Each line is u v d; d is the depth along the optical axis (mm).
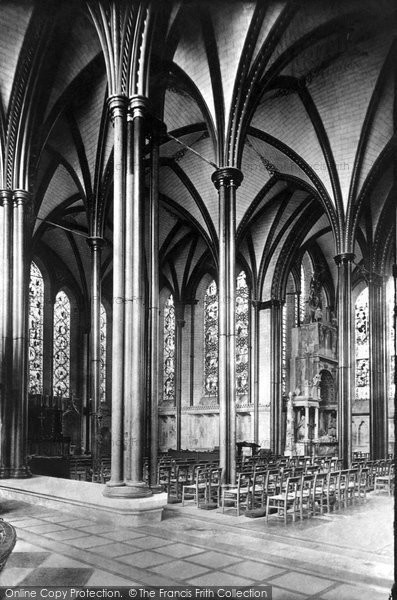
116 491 13750
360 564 9398
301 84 26188
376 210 35781
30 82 21016
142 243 15242
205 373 44438
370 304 36625
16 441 19906
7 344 20625
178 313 44938
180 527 12633
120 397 14484
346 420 28984
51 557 9648
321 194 30422
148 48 15719
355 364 44562
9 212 21438
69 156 27703
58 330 42594
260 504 16234
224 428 19375
